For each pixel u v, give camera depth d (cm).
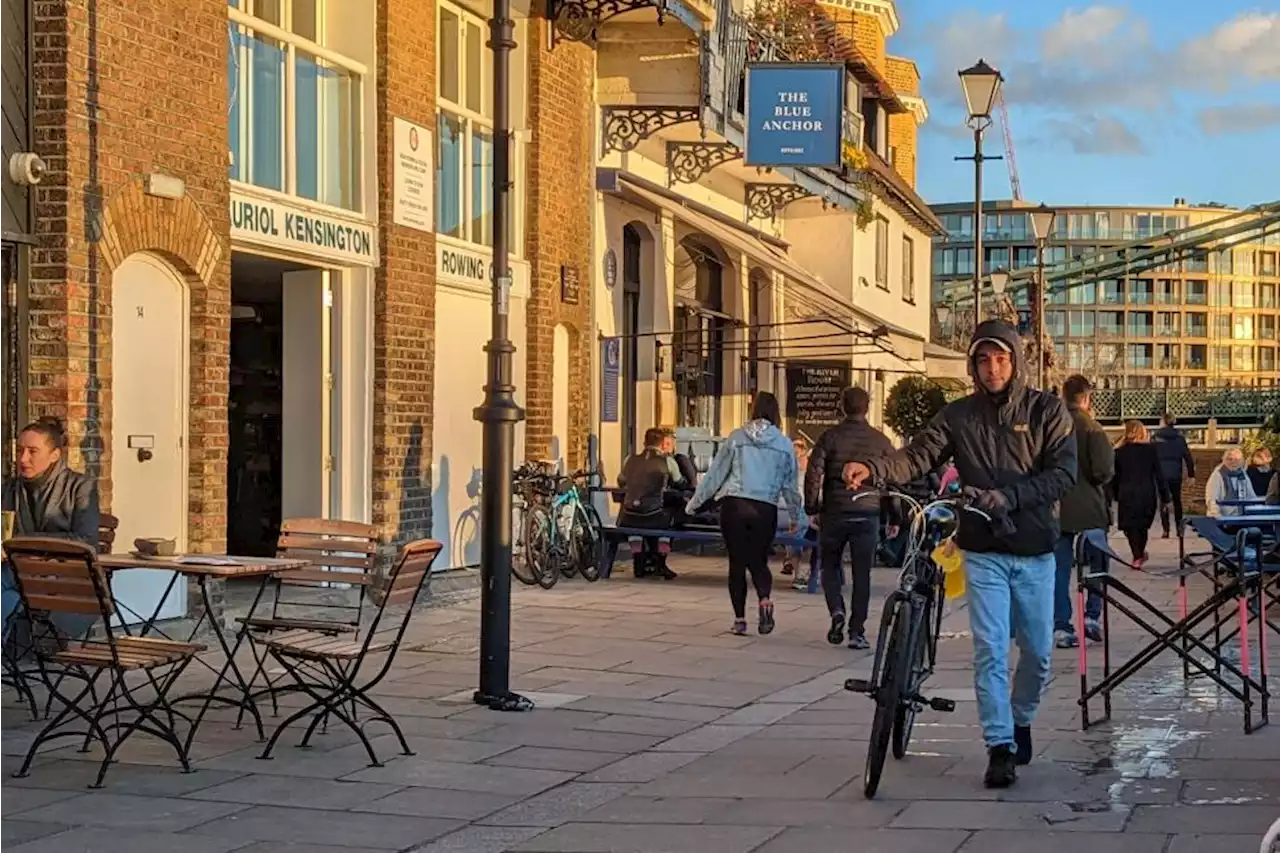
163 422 1169
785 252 2839
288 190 1343
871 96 3381
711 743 880
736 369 2670
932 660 829
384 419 1446
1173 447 2592
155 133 1129
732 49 2069
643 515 1741
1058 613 1229
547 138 1784
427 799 738
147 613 1139
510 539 982
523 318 1773
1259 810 666
